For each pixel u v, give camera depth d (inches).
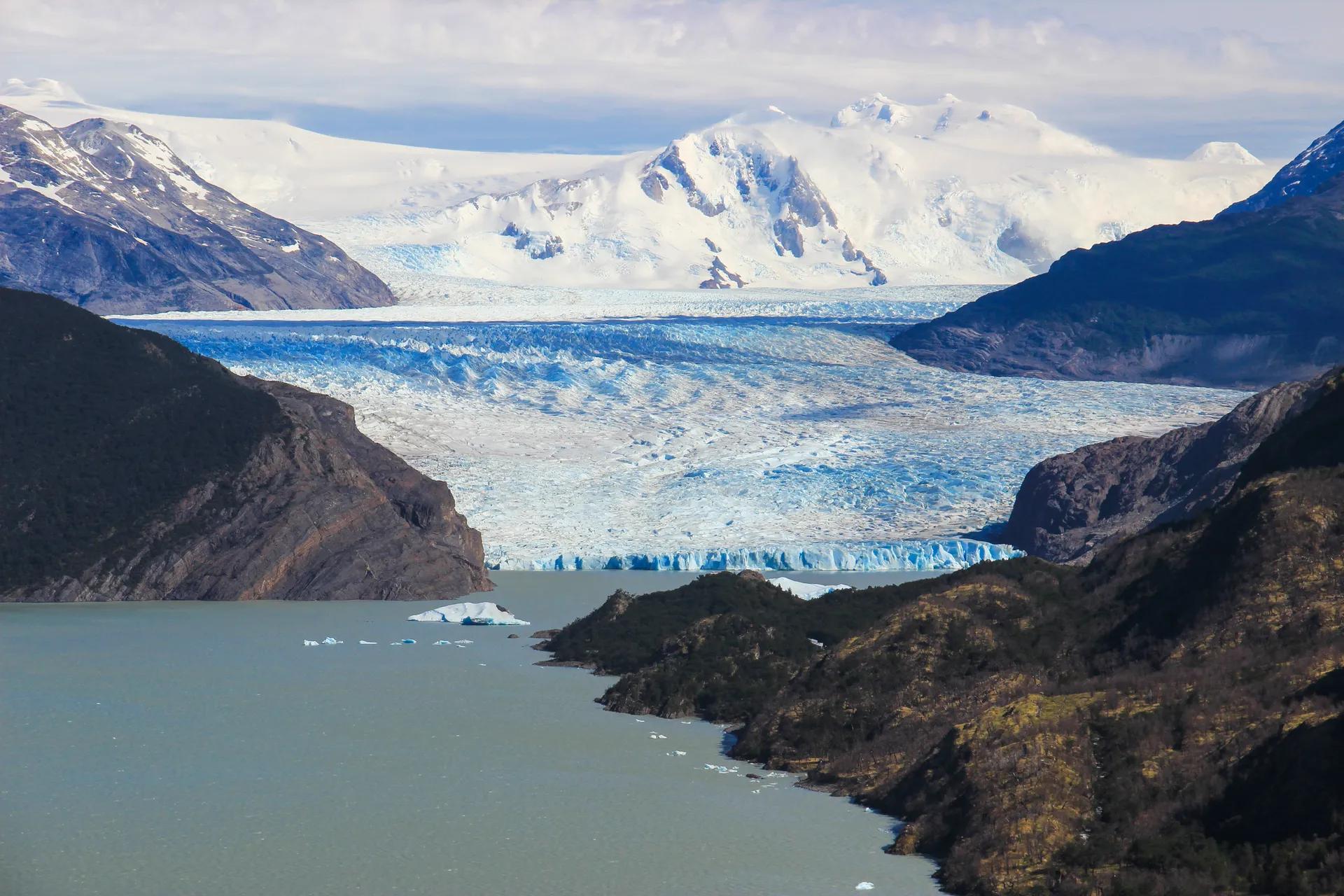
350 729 2201.0
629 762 1995.6
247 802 1764.3
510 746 2089.1
